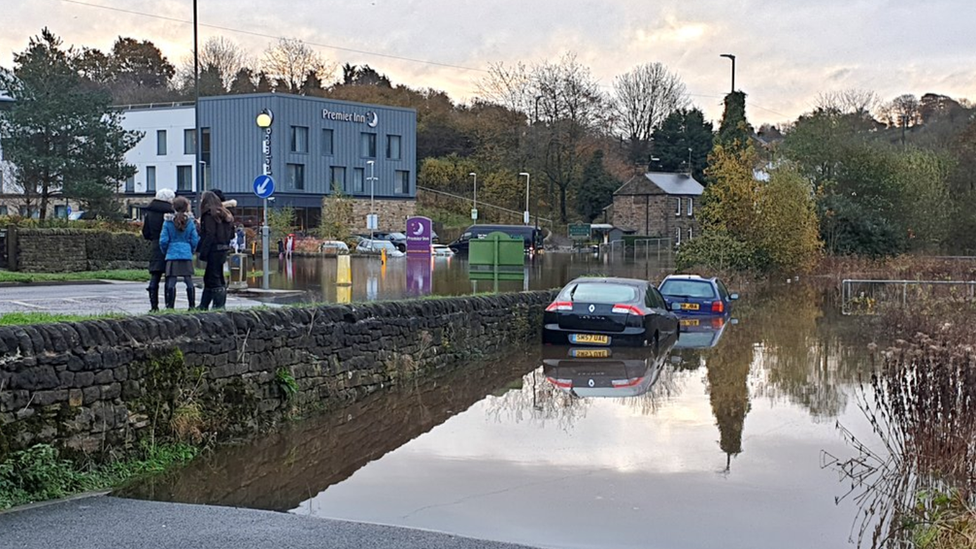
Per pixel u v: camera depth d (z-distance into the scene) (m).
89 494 7.39
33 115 38.44
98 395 8.00
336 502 7.52
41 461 7.21
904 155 51.03
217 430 9.30
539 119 84.62
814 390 13.01
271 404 10.19
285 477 8.27
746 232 38.00
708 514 7.33
